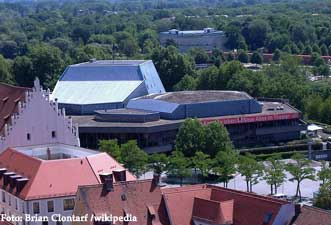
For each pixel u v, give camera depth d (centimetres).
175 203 17262
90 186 16938
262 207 16575
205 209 17025
